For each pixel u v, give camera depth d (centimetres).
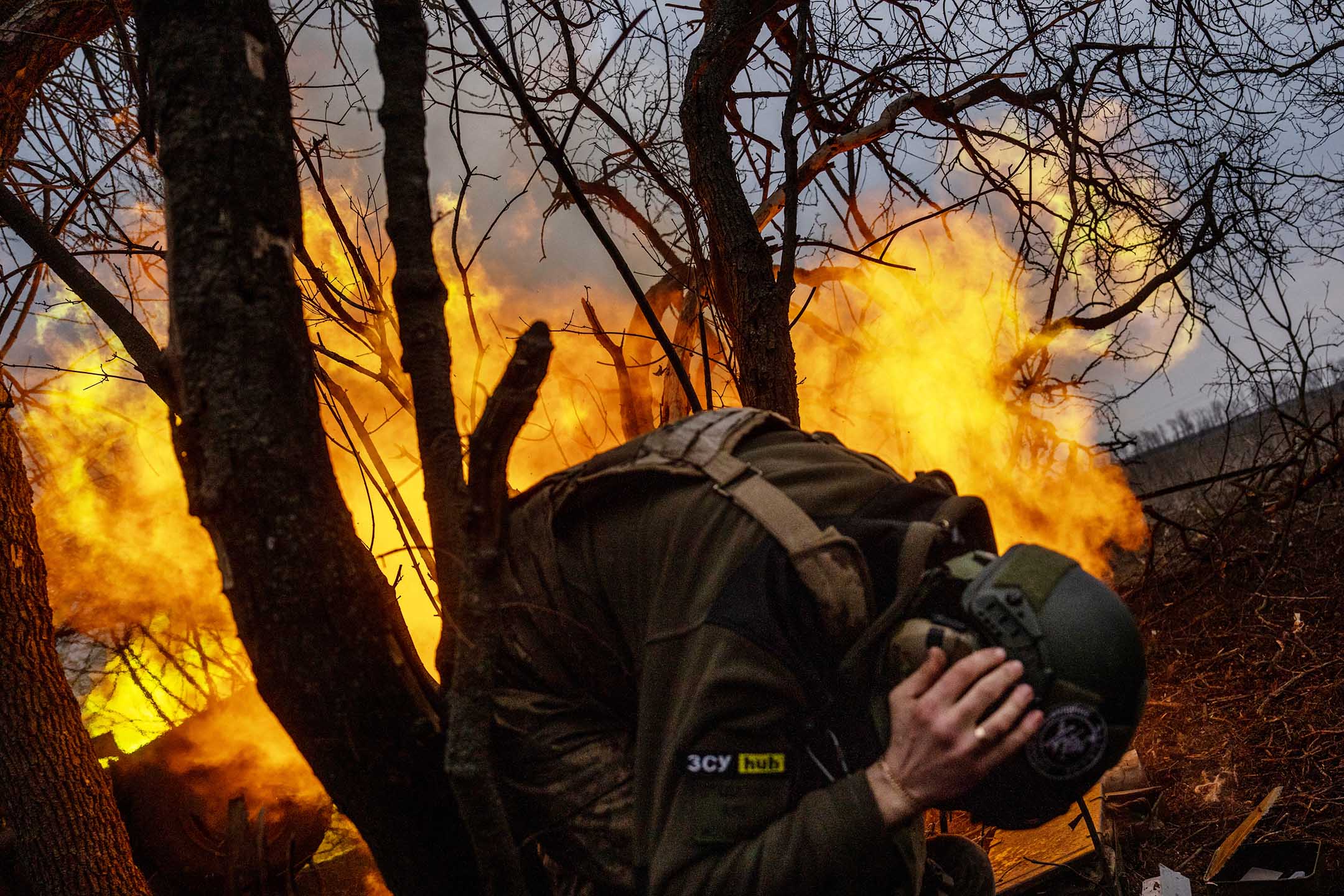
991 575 115
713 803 106
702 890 104
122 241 269
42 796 244
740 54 253
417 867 126
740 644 109
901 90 314
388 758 118
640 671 124
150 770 310
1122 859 319
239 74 112
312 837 319
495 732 130
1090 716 109
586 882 135
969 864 151
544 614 128
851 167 342
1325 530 555
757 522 117
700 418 134
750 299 239
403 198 122
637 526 126
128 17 296
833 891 104
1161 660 512
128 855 257
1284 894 288
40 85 298
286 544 111
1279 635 484
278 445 111
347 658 114
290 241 116
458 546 123
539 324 103
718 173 243
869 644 115
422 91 124
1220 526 569
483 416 105
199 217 110
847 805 105
